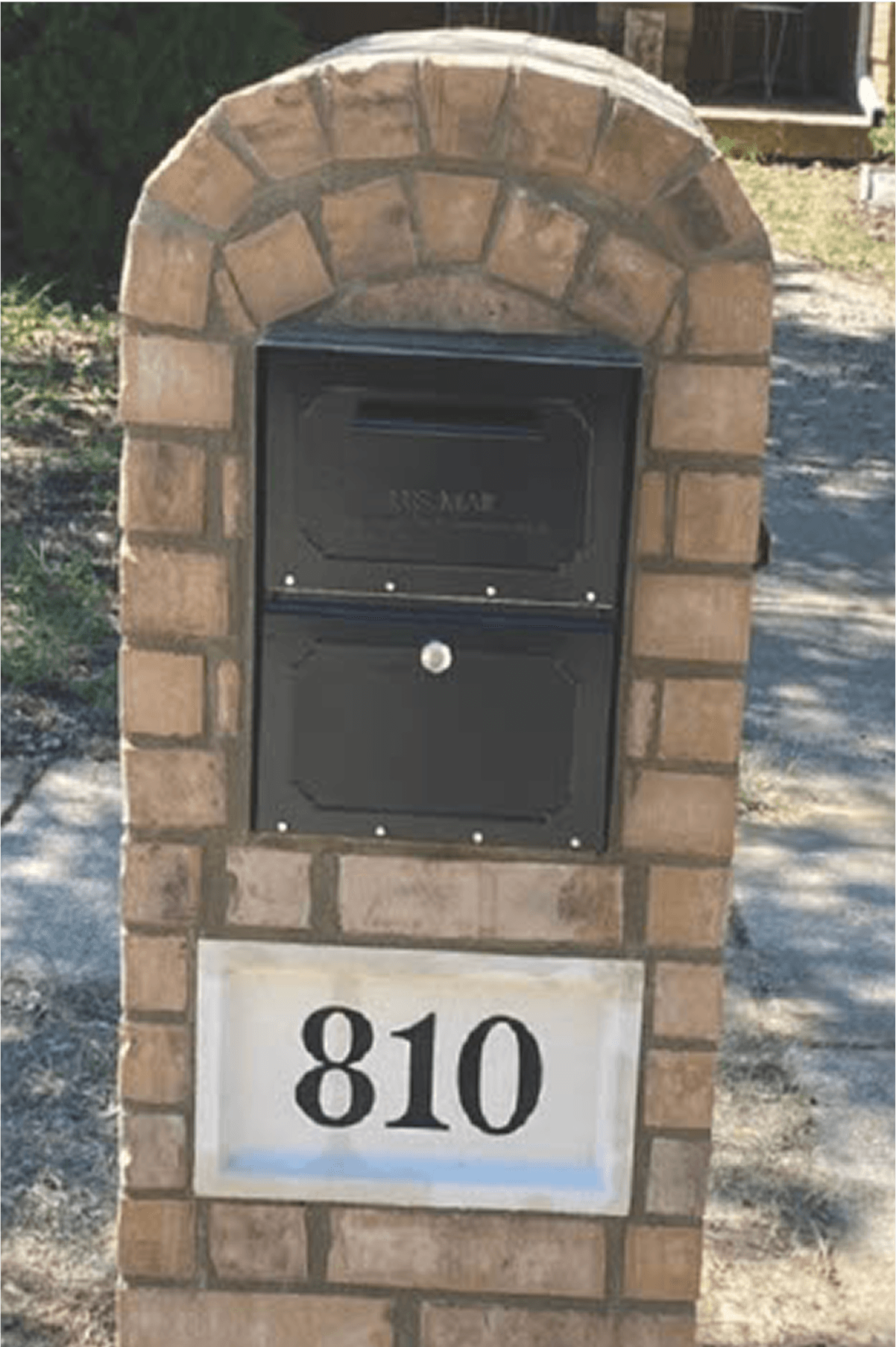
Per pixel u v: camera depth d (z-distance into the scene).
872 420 8.76
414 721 2.74
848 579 6.95
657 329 2.66
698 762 2.79
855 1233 3.68
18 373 8.23
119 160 9.15
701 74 14.99
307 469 2.67
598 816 2.77
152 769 2.82
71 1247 3.59
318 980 2.88
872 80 14.25
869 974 4.53
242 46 9.22
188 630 2.78
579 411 2.63
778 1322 3.45
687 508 2.71
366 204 2.64
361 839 2.82
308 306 2.68
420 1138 2.94
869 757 5.64
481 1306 3.00
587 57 2.91
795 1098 4.05
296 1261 2.98
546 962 2.87
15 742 5.42
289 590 2.71
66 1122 3.91
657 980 2.88
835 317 10.41
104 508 7.00
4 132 9.04
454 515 2.67
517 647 2.71
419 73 2.59
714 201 2.62
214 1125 2.92
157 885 2.86
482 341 2.66
